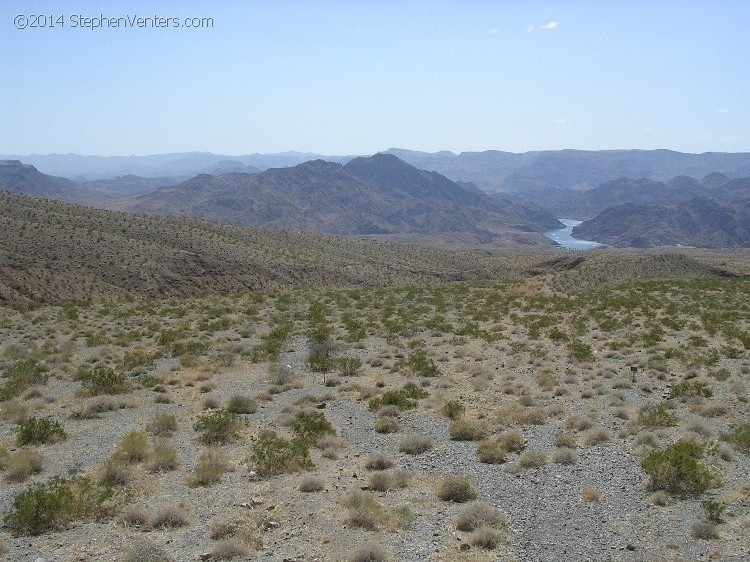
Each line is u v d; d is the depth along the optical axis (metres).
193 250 86.19
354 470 15.33
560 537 11.52
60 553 10.92
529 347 31.73
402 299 57.59
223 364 29.02
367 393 22.86
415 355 29.67
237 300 59.47
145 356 29.59
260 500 13.20
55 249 68.69
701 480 13.56
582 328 37.03
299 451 15.60
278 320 44.06
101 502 12.87
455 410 20.12
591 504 13.08
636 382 24.03
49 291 57.50
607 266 92.19
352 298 58.78
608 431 18.09
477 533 11.35
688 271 93.25
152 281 68.12
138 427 18.92
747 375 25.25
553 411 20.25
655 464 13.93
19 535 11.69
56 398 22.69
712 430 17.88
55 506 12.11
